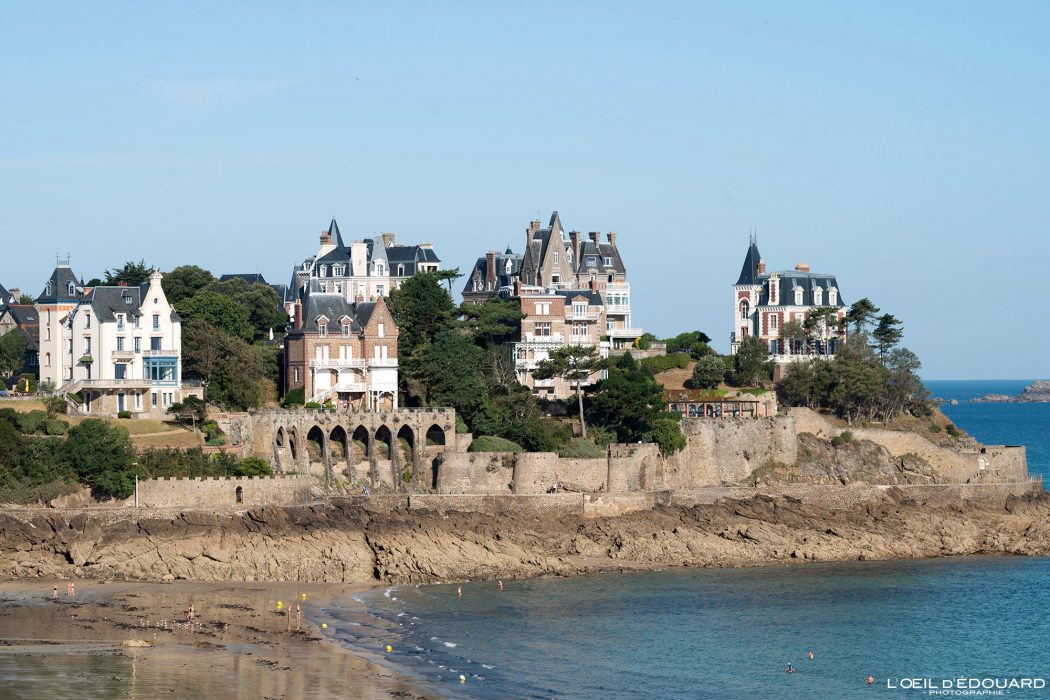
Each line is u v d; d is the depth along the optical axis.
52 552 180.62
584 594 181.00
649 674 144.62
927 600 182.62
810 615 173.12
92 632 150.50
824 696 139.62
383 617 164.12
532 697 134.62
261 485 193.12
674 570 199.38
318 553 185.62
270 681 134.38
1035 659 154.50
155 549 181.38
